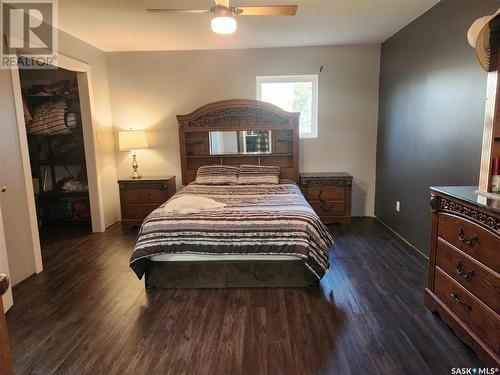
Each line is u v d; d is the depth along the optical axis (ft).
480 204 5.78
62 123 14.28
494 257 5.50
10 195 9.28
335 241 12.59
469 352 6.25
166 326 7.30
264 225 8.68
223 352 6.40
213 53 15.14
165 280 9.05
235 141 15.26
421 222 11.14
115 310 8.02
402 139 12.53
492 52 6.26
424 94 10.73
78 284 9.46
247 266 8.91
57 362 6.20
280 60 15.07
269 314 7.69
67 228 15.15
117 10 9.93
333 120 15.47
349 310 7.77
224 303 8.24
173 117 15.69
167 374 5.85
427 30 10.44
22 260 9.72
